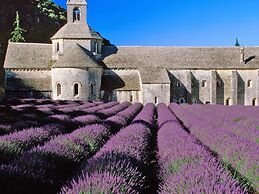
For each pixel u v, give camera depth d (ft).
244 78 191.01
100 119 61.36
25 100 133.39
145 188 24.14
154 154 40.65
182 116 78.95
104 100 170.19
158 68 180.65
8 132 43.04
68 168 27.58
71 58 162.81
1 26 273.75
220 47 202.39
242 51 192.34
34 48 181.78
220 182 17.74
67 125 49.90
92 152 34.73
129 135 37.01
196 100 186.50
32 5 301.43
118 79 176.76
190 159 24.56
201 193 16.15
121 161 22.47
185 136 37.50
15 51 176.55
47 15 306.55
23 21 287.48
